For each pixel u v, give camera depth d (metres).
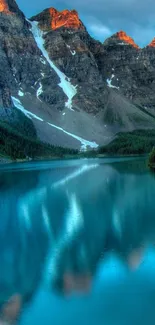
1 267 27.25
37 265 27.53
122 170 116.69
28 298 22.53
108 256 29.22
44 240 34.19
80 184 78.00
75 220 42.31
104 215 44.50
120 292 23.00
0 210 49.50
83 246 32.06
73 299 22.31
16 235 36.28
